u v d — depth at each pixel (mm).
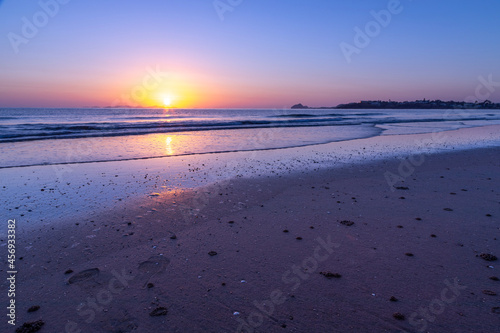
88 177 9711
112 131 23453
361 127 30984
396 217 6336
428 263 4512
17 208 6812
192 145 17312
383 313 3471
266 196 7840
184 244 5184
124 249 4996
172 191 8219
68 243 5168
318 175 10109
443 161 12516
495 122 39594
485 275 4176
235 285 4035
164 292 3879
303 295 3818
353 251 4914
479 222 5996
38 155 13422
